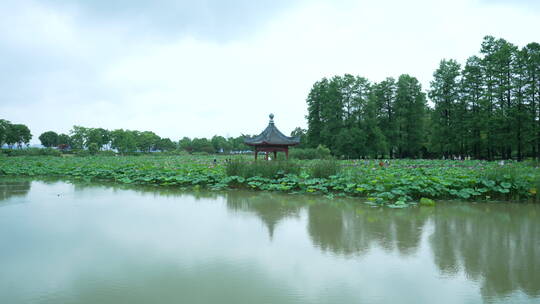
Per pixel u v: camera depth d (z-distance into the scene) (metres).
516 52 36.12
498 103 37.91
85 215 10.26
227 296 4.86
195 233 8.22
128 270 5.82
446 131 45.00
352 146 46.28
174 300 4.72
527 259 6.43
